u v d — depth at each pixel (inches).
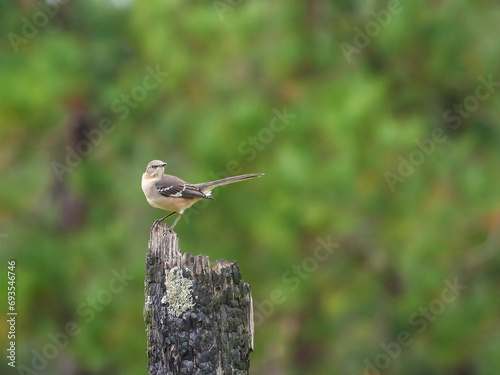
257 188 490.6
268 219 479.5
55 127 542.6
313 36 534.3
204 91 537.0
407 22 524.7
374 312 543.2
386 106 529.7
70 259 525.3
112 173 562.3
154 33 530.6
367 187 493.0
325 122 478.0
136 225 567.2
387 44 529.3
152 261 301.4
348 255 537.0
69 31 597.6
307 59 532.4
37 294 523.5
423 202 516.4
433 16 529.7
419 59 543.5
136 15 548.1
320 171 474.9
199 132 508.7
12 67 522.6
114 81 575.5
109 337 511.8
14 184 584.7
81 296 518.0
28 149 551.2
